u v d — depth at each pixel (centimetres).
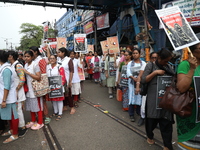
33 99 379
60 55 471
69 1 1266
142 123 389
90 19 1755
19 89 356
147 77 263
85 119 436
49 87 402
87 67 1086
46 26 1290
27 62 380
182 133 196
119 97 516
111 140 324
